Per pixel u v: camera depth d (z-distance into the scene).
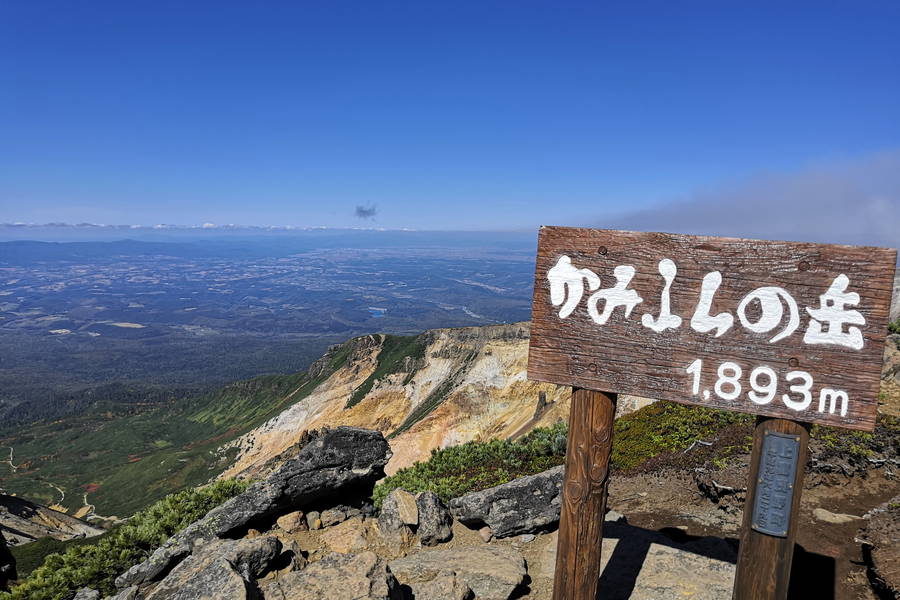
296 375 180.12
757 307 4.02
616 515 8.55
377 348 114.25
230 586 5.11
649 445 13.21
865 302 3.75
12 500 58.50
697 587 5.92
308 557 7.17
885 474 9.49
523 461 12.24
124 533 8.46
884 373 14.05
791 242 3.90
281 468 8.01
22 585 7.95
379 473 8.72
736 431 12.03
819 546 7.85
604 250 4.39
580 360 4.52
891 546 7.07
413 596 5.86
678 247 4.20
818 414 3.89
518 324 86.31
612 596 5.88
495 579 6.24
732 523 8.92
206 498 9.48
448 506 8.20
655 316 4.29
